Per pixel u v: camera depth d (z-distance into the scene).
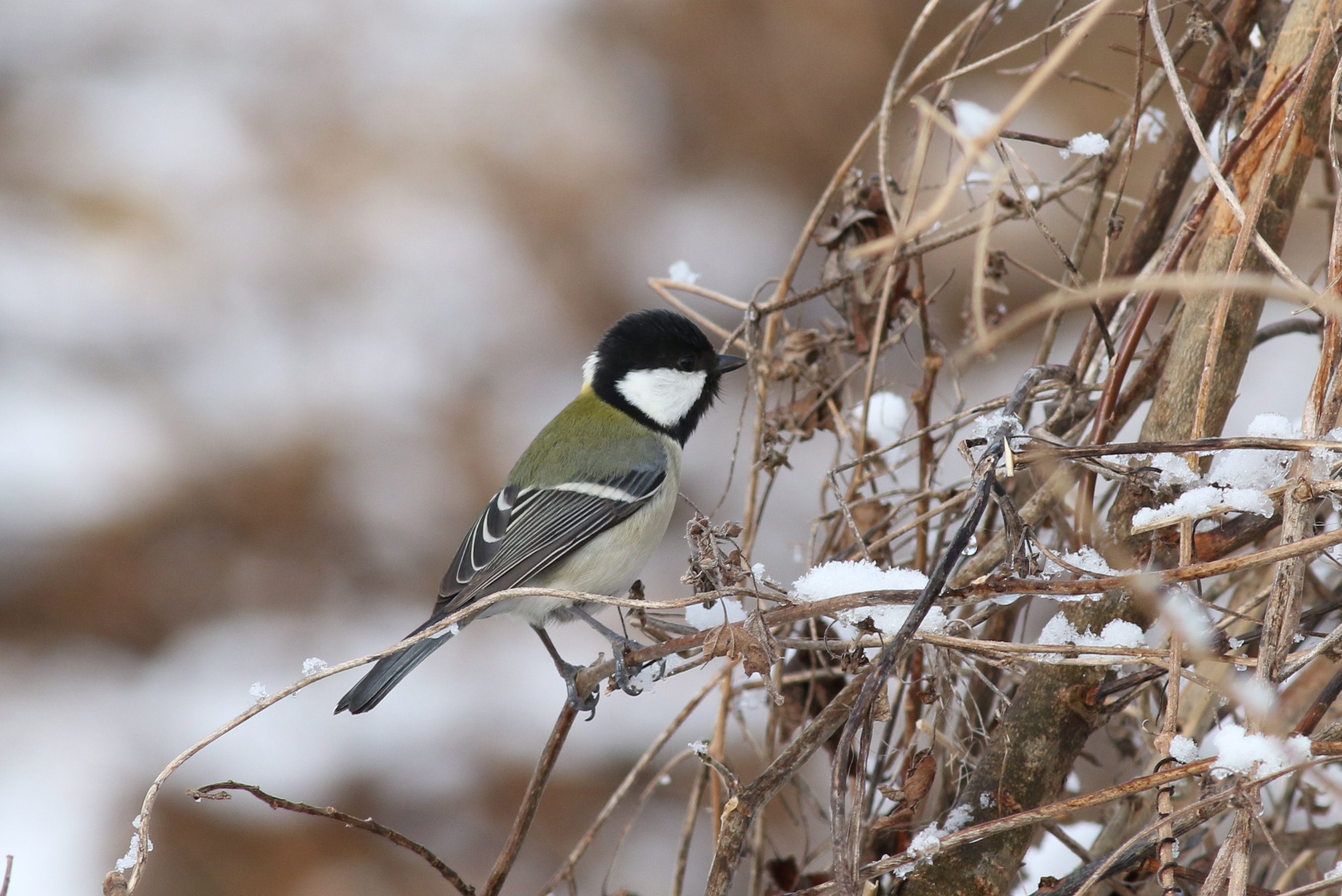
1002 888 4.65
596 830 5.71
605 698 11.53
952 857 4.69
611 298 15.43
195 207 16.11
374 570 13.05
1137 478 4.60
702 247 15.76
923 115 4.05
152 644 12.32
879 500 6.11
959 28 5.72
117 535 12.95
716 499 12.23
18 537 12.81
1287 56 4.82
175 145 16.66
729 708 6.01
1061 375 5.05
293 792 10.81
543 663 12.18
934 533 6.25
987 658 4.56
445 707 11.68
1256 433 4.30
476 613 4.66
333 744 11.27
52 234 15.67
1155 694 5.56
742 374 12.02
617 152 16.48
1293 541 3.93
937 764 5.31
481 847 10.44
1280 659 3.88
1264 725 3.80
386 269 15.55
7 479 13.22
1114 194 5.79
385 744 11.27
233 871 10.17
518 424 14.17
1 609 12.38
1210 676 5.06
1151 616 4.67
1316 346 7.81
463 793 10.86
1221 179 4.48
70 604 12.50
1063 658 4.38
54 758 11.01
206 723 11.39
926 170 10.48
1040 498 4.89
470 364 14.79
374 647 12.23
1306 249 11.45
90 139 16.64
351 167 16.50
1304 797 5.39
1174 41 6.46
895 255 4.36
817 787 8.07
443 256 15.67
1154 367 5.21
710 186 16.42
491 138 16.69
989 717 5.54
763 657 4.21
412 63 17.53
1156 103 8.12
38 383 14.19
